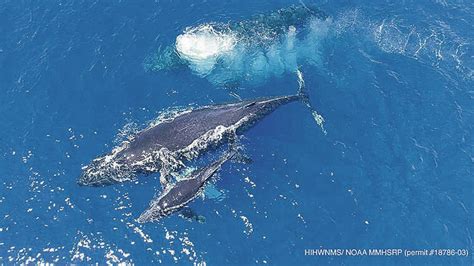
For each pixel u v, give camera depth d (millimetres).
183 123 36594
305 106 40000
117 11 46281
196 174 34750
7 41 44031
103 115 39156
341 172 36719
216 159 36156
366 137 38531
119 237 33344
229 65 41938
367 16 46406
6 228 33812
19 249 32938
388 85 41469
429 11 46750
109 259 32531
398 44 44281
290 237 33625
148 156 35594
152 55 42781
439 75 42125
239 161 36500
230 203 34750
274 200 35125
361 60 43094
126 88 40688
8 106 39906
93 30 44781
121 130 38250
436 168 36938
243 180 35875
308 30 44500
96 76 41500
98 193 35219
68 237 33406
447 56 43406
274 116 39312
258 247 33156
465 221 34594
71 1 47250
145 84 40875
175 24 45156
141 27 44938
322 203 35219
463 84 41594
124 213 34344
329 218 34594
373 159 37438
